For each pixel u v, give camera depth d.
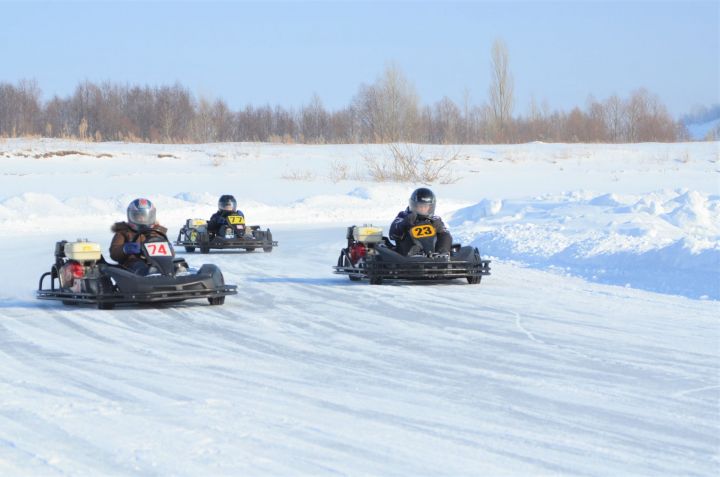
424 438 9.05
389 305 18.84
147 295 17.89
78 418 9.74
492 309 18.17
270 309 18.33
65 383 11.51
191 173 75.69
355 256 23.27
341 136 137.62
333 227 46.78
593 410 10.19
